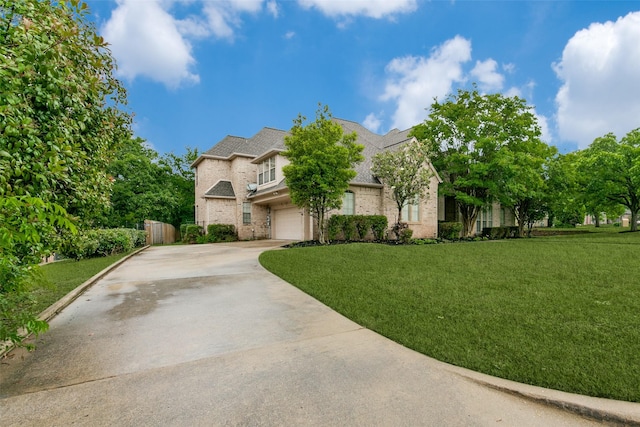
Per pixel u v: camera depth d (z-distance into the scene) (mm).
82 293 6020
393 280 6566
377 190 17109
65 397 2545
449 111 18109
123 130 5270
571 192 21438
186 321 4402
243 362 3160
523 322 4062
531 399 2486
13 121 2492
